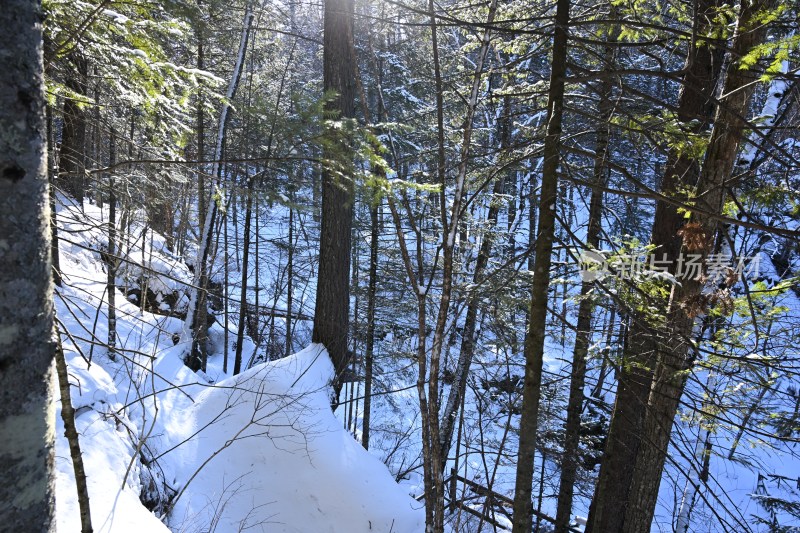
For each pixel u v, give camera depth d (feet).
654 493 14.40
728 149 11.31
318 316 28.43
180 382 26.35
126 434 17.24
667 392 13.08
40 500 2.89
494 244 31.19
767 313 12.34
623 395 18.04
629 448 18.85
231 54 42.83
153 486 17.17
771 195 10.69
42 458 2.89
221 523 19.16
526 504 10.66
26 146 2.66
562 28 9.36
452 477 25.49
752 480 33.91
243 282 44.80
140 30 13.29
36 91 2.75
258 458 21.84
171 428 22.30
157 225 18.62
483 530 27.04
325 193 27.53
